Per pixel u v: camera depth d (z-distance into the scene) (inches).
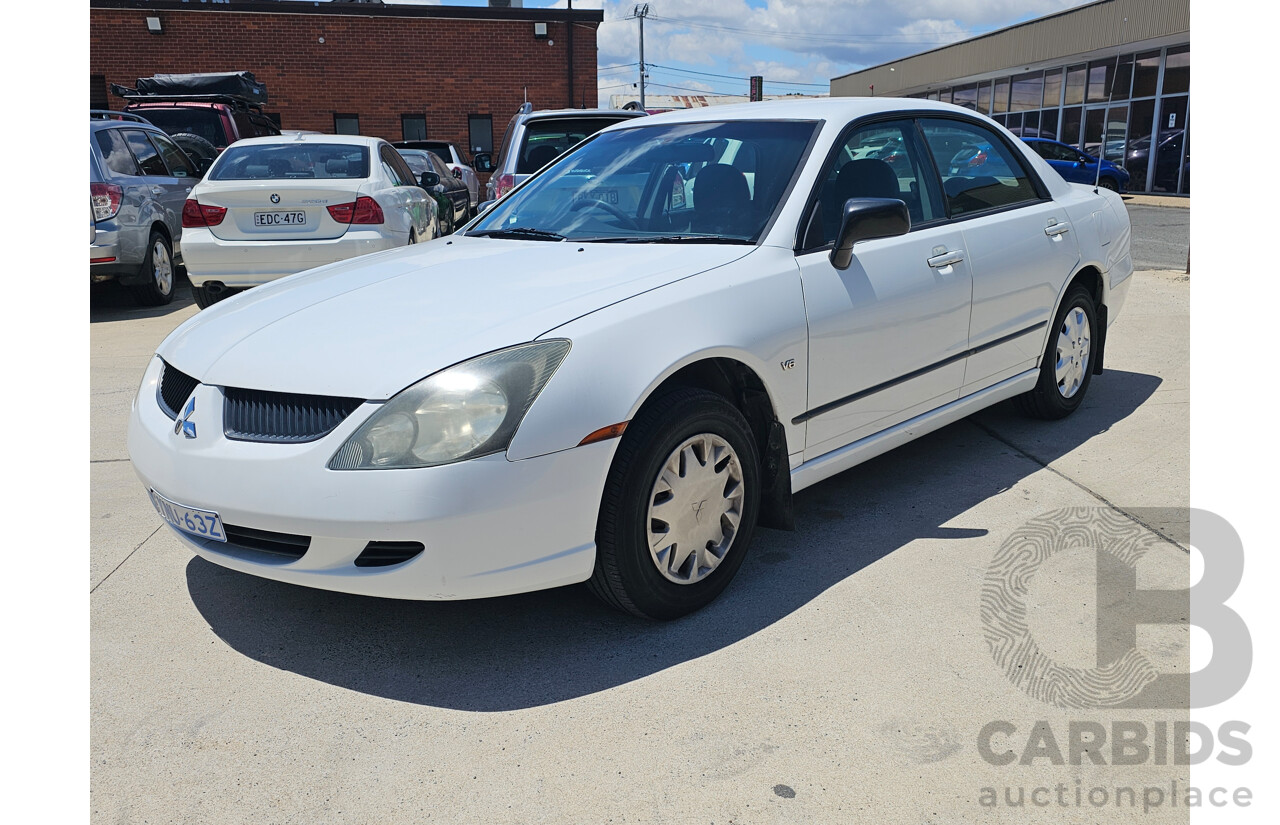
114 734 91.0
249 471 96.3
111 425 189.8
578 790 82.1
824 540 131.3
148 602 117.3
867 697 94.5
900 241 135.6
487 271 119.2
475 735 90.4
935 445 170.2
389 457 91.8
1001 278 151.5
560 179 151.1
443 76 818.2
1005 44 1108.5
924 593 115.4
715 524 111.8
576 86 838.5
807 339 118.5
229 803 81.5
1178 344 241.0
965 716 91.4
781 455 119.6
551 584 99.2
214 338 110.1
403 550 94.3
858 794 80.9
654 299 106.0
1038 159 173.6
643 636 107.7
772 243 120.6
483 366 94.4
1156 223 600.1
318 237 270.7
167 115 497.0
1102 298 183.0
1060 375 175.9
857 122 137.7
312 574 96.7
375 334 102.0
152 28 777.6
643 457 100.8
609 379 98.4
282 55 795.4
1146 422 179.2
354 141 304.5
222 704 96.2
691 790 81.7
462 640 108.0
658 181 138.0
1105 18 920.3
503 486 93.0
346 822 79.0
